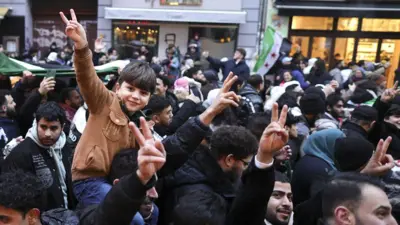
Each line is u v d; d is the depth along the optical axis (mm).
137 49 12516
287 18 11938
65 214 1646
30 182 1523
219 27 12258
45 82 3531
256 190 1698
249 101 4629
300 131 3609
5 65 3811
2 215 1429
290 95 4754
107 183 1748
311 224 2125
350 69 9523
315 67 7969
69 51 11219
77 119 2883
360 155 2391
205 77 6480
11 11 12977
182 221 1533
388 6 11109
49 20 13586
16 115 3568
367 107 3635
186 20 11961
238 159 1967
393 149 3574
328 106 4906
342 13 11422
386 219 1422
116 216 1206
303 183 2648
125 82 1820
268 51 8508
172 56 10578
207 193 1658
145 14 12062
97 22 13062
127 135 1809
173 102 4500
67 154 2750
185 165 2039
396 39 11891
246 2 11961
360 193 1446
